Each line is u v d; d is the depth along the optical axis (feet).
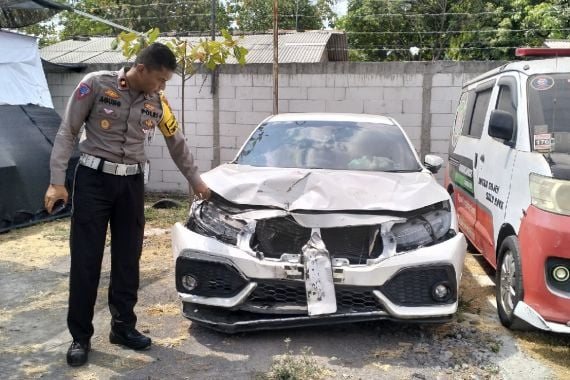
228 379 10.79
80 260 11.19
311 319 12.03
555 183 11.93
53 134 27.48
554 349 12.41
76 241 11.19
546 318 11.66
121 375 10.98
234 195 12.96
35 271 18.17
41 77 28.94
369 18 69.15
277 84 29.86
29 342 12.60
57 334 13.08
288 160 15.70
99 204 11.16
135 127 11.17
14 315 14.30
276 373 10.83
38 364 11.47
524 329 13.20
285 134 16.87
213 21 32.07
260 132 17.29
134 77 10.85
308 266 11.78
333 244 12.37
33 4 25.59
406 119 30.30
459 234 12.82
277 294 12.28
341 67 30.58
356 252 12.32
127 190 11.37
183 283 12.82
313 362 11.46
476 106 19.58
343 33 52.70
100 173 11.04
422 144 30.30
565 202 11.70
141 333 12.61
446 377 11.00
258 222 12.67
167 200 29.30
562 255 11.44
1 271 18.13
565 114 13.65
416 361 11.65
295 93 31.27
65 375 10.96
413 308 12.07
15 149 24.71
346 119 17.70
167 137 12.00
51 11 27.55
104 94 10.82
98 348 12.21
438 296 12.19
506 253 13.57
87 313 11.46
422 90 29.91
